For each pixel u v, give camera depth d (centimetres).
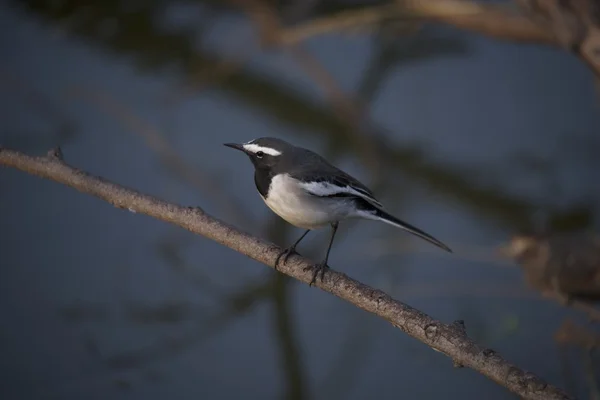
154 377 1100
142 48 1688
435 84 1620
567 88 1602
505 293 1220
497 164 1498
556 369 1093
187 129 1507
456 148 1531
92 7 1719
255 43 1647
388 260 1298
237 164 1437
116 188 877
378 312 747
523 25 1435
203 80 1625
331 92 1587
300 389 1094
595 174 1466
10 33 1681
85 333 1161
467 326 1172
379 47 1647
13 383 1080
